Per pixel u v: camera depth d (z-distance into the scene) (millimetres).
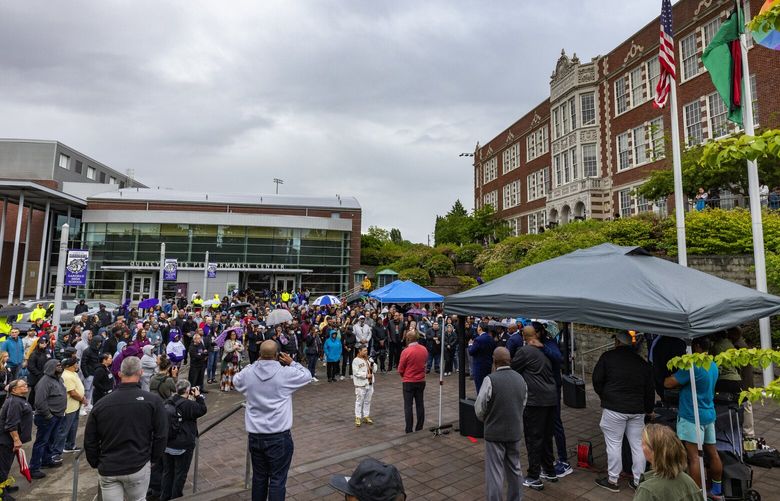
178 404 5836
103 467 4234
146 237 40094
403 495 2395
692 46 23953
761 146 3420
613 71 29750
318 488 5695
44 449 7117
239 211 44344
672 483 3014
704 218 14586
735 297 5023
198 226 40781
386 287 15477
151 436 4500
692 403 4926
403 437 7660
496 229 39812
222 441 8516
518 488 4883
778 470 5906
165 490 5836
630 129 28062
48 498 6348
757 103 20156
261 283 42250
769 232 12734
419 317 18953
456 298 7152
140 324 14125
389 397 11812
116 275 39844
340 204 47375
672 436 3088
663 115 25547
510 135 43938
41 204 40938
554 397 5676
